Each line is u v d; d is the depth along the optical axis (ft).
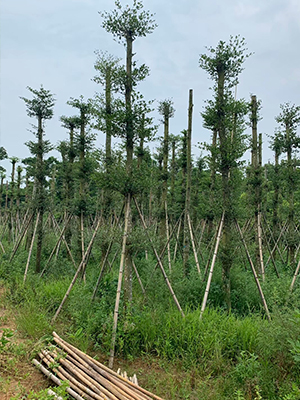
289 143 39.37
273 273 36.88
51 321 21.93
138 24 24.45
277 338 15.64
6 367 15.67
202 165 54.60
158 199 55.52
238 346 18.71
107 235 26.25
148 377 16.63
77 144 37.78
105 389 14.10
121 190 23.65
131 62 25.04
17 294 27.12
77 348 18.39
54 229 50.70
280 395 14.02
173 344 19.49
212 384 15.83
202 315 22.25
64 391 13.08
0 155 57.21
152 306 24.64
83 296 23.45
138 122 23.82
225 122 27.12
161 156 48.16
